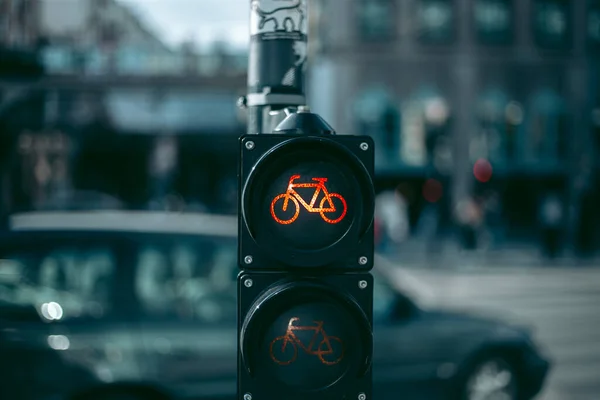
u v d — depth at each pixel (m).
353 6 33.59
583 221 24.62
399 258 24.31
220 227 5.82
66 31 26.69
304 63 2.74
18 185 28.88
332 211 2.19
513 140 34.56
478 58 34.25
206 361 5.48
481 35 34.41
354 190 2.20
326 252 2.17
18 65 18.44
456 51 34.19
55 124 29.03
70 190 31.55
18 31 18.38
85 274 5.43
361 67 33.75
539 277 19.61
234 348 5.55
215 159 35.84
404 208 29.47
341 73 33.59
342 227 2.20
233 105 33.06
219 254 5.68
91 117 30.34
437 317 6.61
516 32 34.50
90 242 5.48
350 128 33.66
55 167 30.69
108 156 33.81
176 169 35.12
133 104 31.36
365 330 2.17
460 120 34.06
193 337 5.48
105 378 5.26
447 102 34.22
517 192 34.59
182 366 5.43
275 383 2.16
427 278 19.30
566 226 31.73
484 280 18.91
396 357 6.25
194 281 5.61
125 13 29.61
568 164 34.59
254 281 2.21
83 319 5.34
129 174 34.62
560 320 12.86
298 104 2.72
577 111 34.66
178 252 5.60
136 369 5.33
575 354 10.02
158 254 5.56
